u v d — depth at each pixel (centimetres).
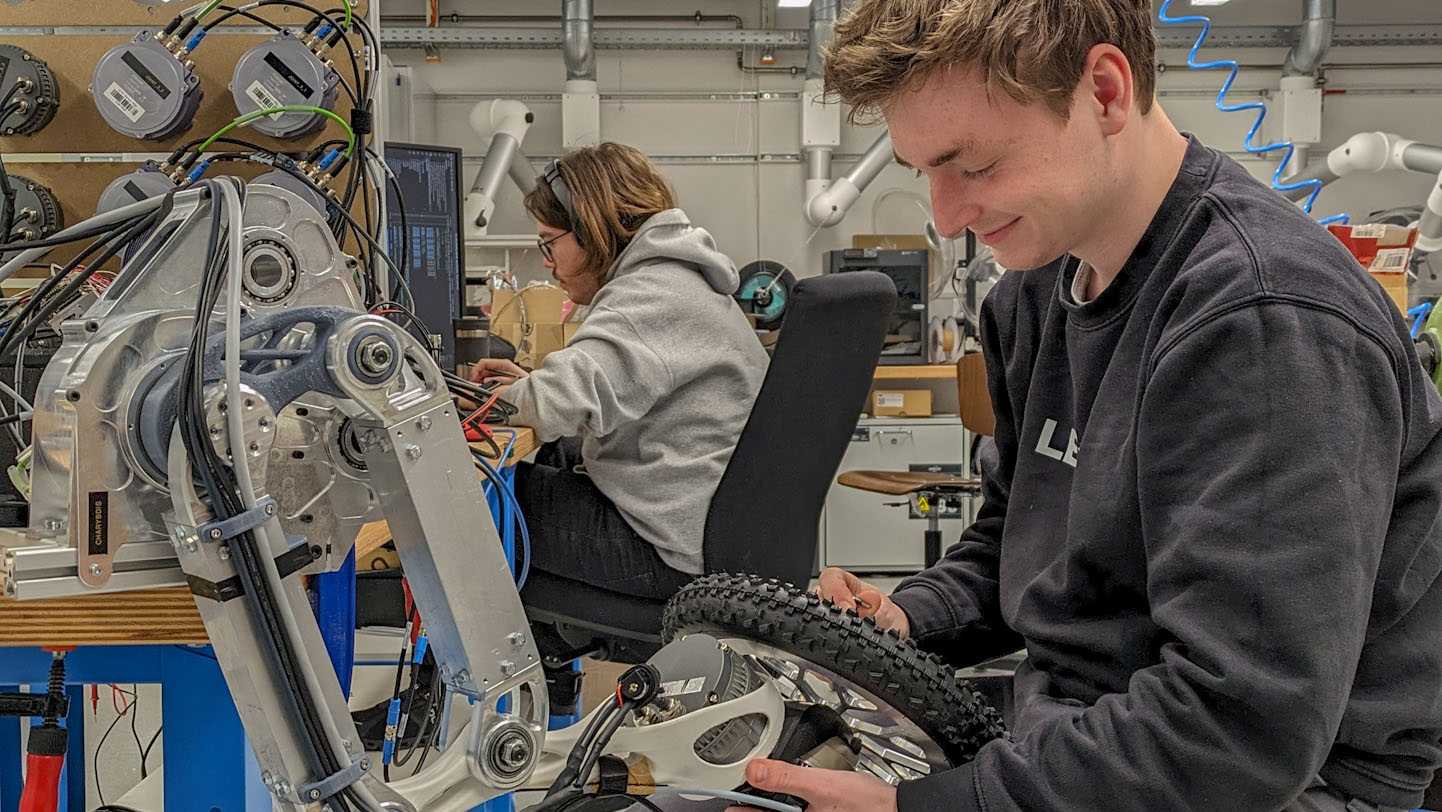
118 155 169
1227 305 72
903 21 72
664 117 537
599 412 171
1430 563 77
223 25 169
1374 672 78
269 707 59
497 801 124
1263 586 66
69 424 59
